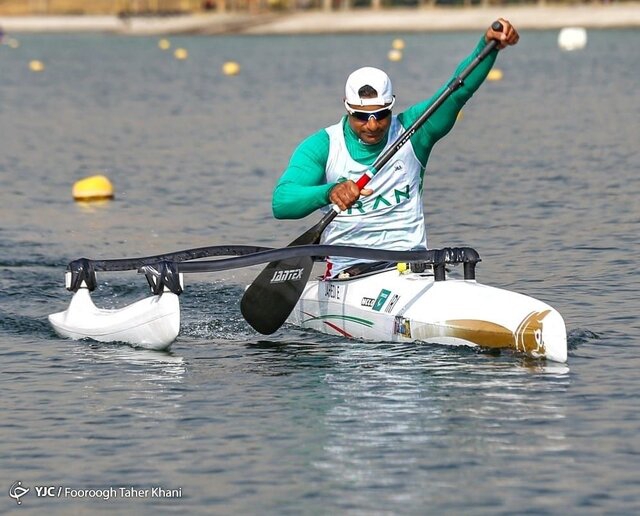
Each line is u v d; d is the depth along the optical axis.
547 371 31.81
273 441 27.03
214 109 129.75
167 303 35.38
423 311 34.97
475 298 34.44
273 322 36.78
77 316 37.84
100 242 55.88
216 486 24.53
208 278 47.09
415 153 36.53
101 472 25.48
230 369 33.38
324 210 39.44
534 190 67.25
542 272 45.94
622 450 25.94
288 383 31.69
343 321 37.25
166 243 55.50
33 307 42.62
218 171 79.06
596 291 42.12
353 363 33.56
